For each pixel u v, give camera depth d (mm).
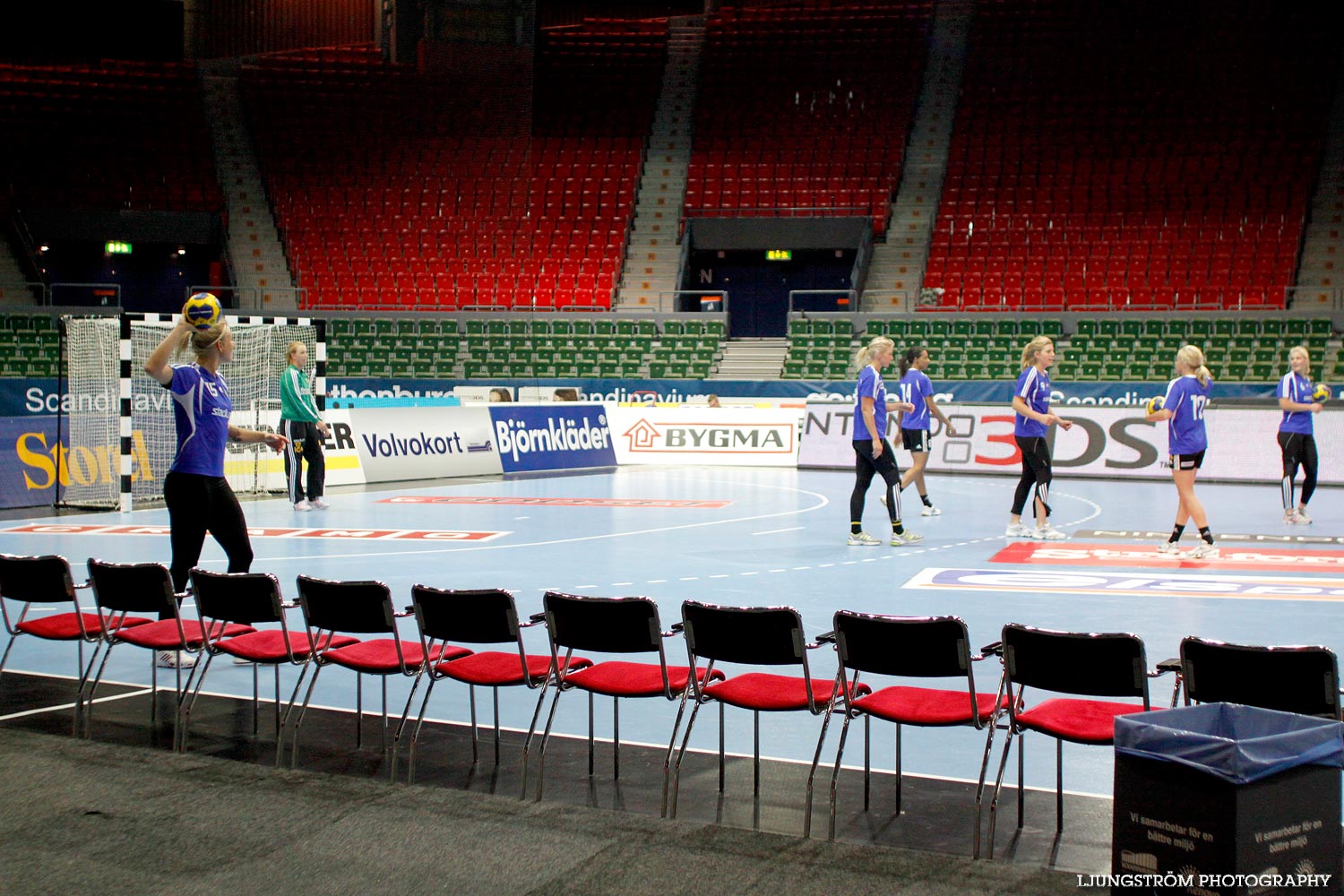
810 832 4168
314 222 30422
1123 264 27109
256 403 16141
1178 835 3064
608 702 5957
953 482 18344
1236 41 31969
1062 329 25625
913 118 32375
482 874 3609
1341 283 26047
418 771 4875
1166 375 24125
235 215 30500
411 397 23688
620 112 33656
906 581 9305
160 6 36469
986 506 14852
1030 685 4250
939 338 26016
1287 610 8023
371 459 18203
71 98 31906
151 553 10680
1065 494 16406
